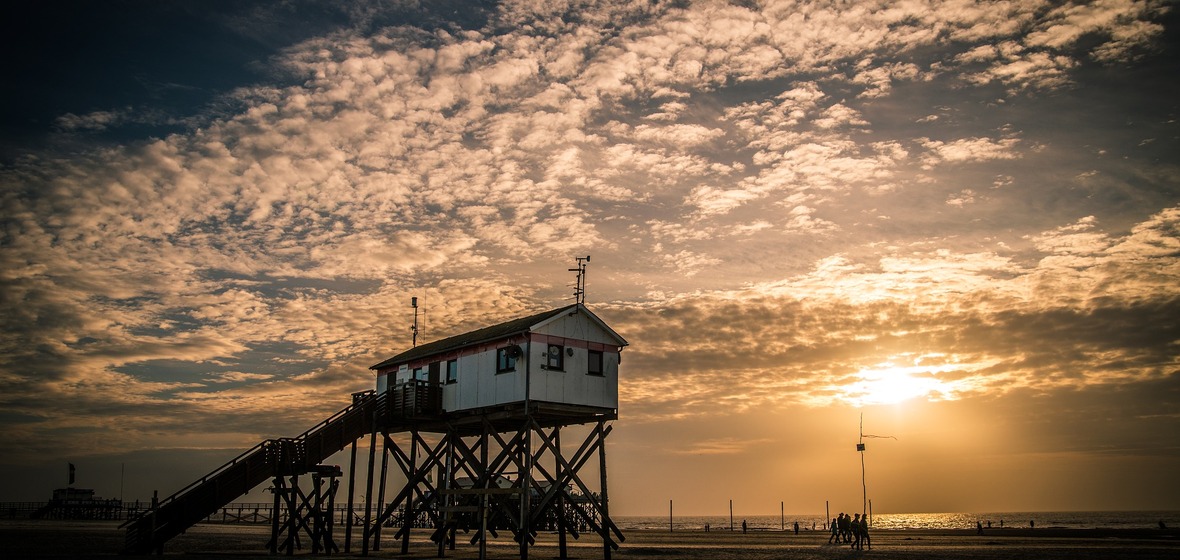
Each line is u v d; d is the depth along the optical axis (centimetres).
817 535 9919
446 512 4294
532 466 4188
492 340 4400
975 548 6325
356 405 4791
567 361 4338
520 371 4234
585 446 4450
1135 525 17938
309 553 4700
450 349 4681
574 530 5138
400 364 5162
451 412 4628
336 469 4584
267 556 4366
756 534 10394
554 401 4231
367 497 4644
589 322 4478
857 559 5012
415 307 5653
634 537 9062
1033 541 7706
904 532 10488
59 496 11462
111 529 7594
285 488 4441
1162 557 5216
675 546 6644
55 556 4309
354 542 6359
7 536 6209
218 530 8375
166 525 4016
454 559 4356
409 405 4644
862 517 6203
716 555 5344
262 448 4331
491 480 4697
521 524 4138
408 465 4825
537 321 4241
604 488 4456
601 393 4434
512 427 4841
